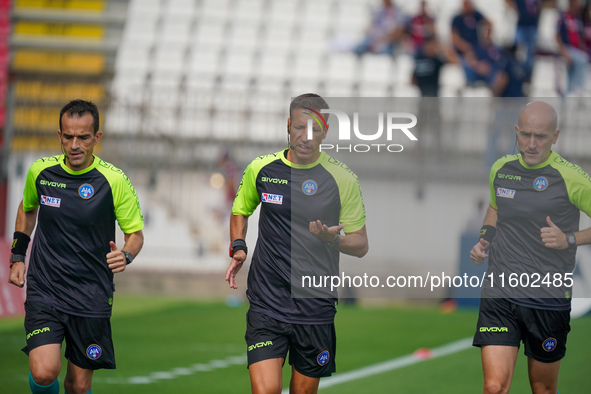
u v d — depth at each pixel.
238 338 33.44
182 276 53.03
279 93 54.97
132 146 53.69
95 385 23.84
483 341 16.72
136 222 16.81
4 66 66.44
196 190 55.53
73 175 16.44
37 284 16.42
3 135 54.25
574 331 35.38
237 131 55.28
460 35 59.84
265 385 15.45
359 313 42.09
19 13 71.69
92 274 16.48
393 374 26.34
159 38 74.94
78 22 72.75
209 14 78.38
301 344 16.11
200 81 71.44
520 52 60.28
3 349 28.88
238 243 16.70
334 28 78.62
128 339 32.84
